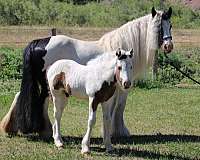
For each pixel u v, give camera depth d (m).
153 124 11.76
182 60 22.34
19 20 43.28
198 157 8.56
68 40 9.77
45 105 9.77
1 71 18.59
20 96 9.68
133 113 13.20
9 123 10.00
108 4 51.75
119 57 7.96
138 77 10.31
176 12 50.22
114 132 10.13
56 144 9.09
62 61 8.89
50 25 42.78
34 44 9.79
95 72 8.31
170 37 9.78
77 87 8.51
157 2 50.09
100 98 8.32
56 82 8.79
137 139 10.02
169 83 19.34
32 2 47.22
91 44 9.89
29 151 8.78
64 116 12.51
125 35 9.88
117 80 8.11
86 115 12.72
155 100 15.42
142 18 10.02
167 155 8.64
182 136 10.48
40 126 9.68
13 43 27.86
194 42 31.58
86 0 54.00
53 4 48.25
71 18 45.50
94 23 45.25
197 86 19.11
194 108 14.24
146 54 9.98
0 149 8.95
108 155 8.53
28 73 9.63
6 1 44.97
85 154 8.47
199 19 49.22
